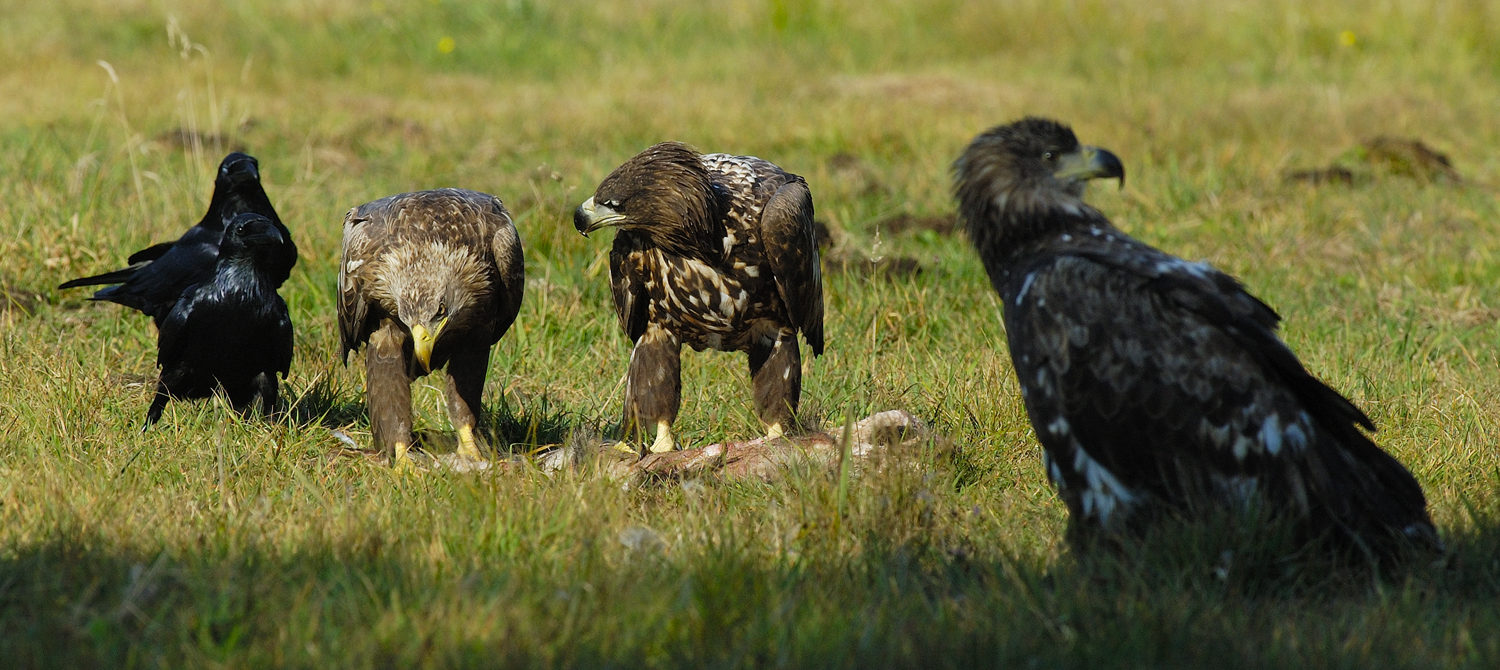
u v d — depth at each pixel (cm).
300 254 2775
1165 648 1162
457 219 1802
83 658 1098
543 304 2548
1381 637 1190
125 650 1148
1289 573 1323
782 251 1781
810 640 1169
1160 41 6431
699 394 2180
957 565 1409
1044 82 5831
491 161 4072
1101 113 4941
